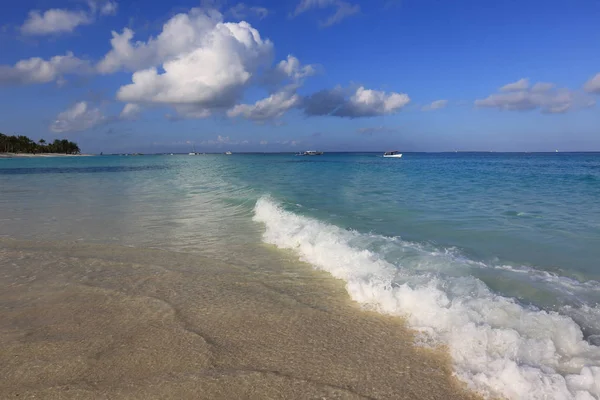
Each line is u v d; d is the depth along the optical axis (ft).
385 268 18.48
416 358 11.32
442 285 16.06
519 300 14.89
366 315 14.40
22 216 37.42
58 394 9.76
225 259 22.25
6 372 10.77
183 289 17.37
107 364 11.14
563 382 9.44
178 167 166.20
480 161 224.12
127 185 73.82
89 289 17.37
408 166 153.79
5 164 213.25
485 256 20.61
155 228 31.22
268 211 35.27
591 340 11.81
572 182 65.10
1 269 20.39
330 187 61.16
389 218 32.12
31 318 14.35
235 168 147.33
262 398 9.57
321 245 23.00
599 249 21.58
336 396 9.64
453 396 9.57
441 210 36.06
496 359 10.73
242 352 11.82
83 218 36.06
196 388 9.97
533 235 25.20
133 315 14.57
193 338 12.72
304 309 15.07
